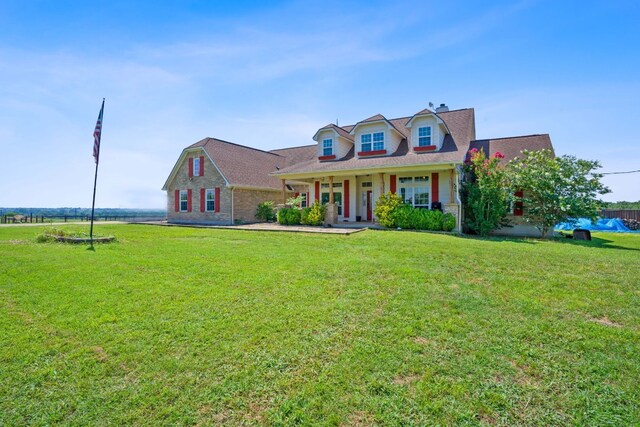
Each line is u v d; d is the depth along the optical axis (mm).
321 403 2660
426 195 17250
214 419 2480
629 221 23734
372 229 15242
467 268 7090
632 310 4734
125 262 7754
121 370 3107
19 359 3285
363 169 16203
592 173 14039
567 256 8578
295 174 18219
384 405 2633
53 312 4523
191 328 3996
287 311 4535
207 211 23812
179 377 3000
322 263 7520
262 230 15375
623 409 2613
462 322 4215
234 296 5168
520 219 16172
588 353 3496
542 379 3023
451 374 3072
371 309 4621
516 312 4586
